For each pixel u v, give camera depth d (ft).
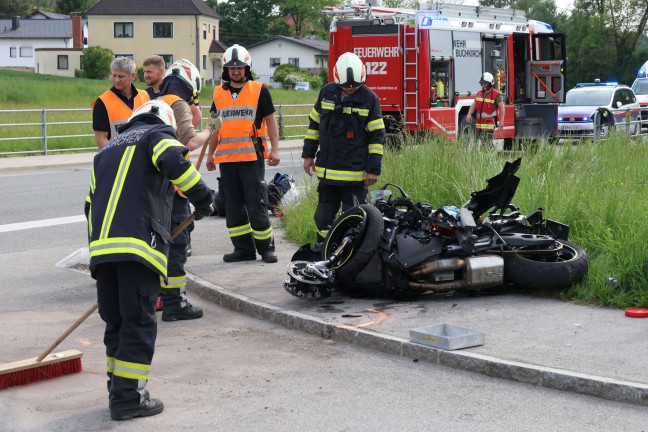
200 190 16.44
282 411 16.49
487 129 62.03
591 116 81.05
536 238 24.20
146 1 259.19
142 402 16.34
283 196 40.57
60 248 34.73
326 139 26.07
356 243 23.54
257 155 29.04
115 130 26.02
